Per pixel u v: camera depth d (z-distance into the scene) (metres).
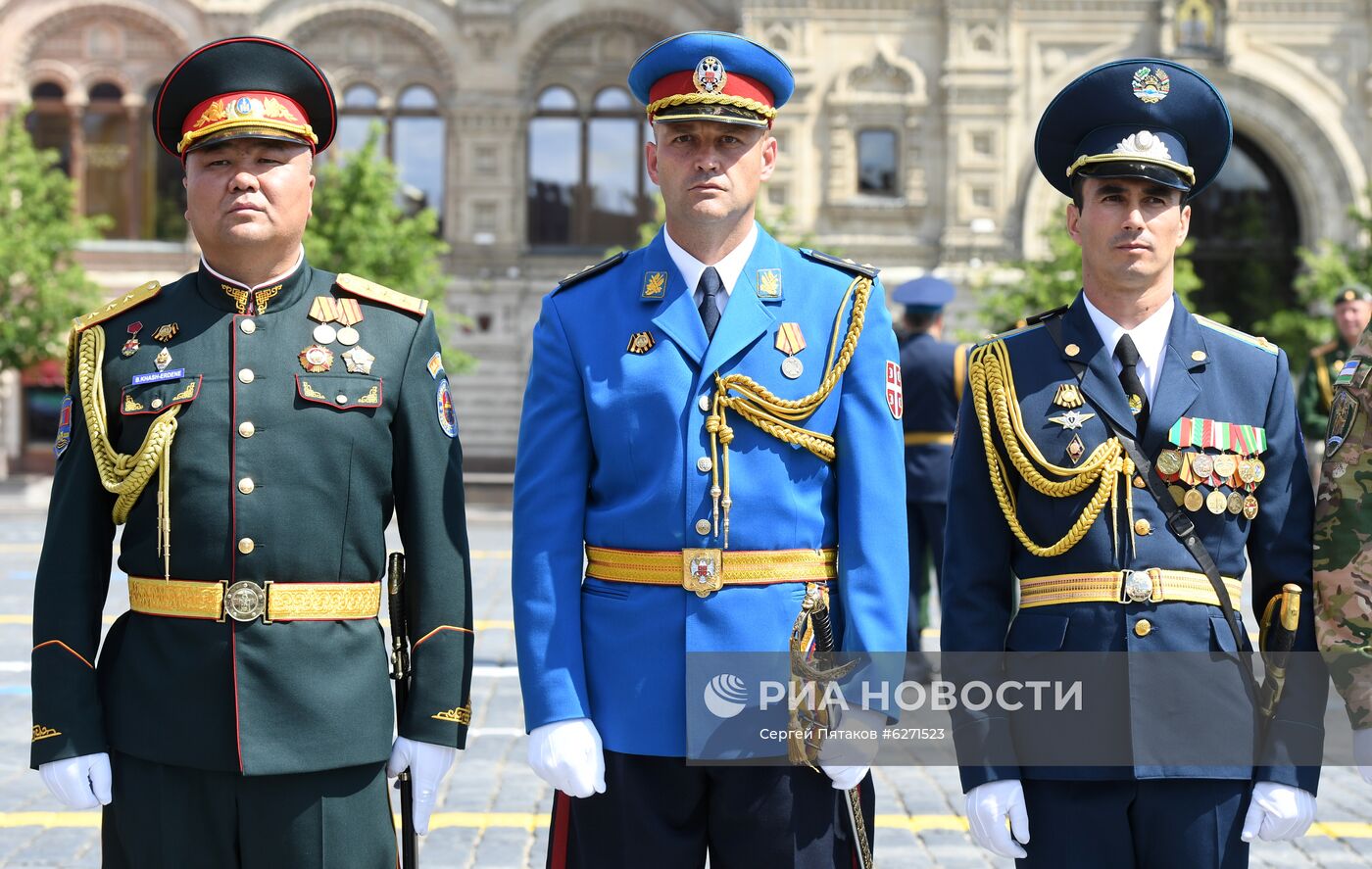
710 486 3.92
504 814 6.68
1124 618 3.87
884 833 6.53
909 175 31.66
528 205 33.62
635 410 3.98
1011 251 31.52
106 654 3.96
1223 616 3.90
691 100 3.93
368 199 28.20
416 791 3.96
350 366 4.00
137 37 33.09
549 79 33.41
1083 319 4.09
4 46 32.72
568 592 3.96
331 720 3.83
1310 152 31.89
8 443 32.19
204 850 3.82
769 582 3.91
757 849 3.89
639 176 33.59
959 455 4.17
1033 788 3.91
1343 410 3.92
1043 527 4.00
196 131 3.88
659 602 3.93
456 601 4.03
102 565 4.01
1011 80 31.45
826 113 31.70
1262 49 31.89
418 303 4.18
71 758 3.79
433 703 3.96
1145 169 3.93
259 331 3.99
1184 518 3.93
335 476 3.93
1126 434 3.98
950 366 9.52
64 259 30.08
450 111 33.09
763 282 4.09
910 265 31.83
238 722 3.76
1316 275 29.05
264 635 3.83
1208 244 32.88
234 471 3.86
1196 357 4.04
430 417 4.08
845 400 4.05
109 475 3.90
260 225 3.92
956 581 4.11
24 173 28.70
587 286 4.21
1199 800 3.80
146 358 3.97
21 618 11.90
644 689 3.90
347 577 3.95
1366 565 3.84
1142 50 31.77
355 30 33.16
